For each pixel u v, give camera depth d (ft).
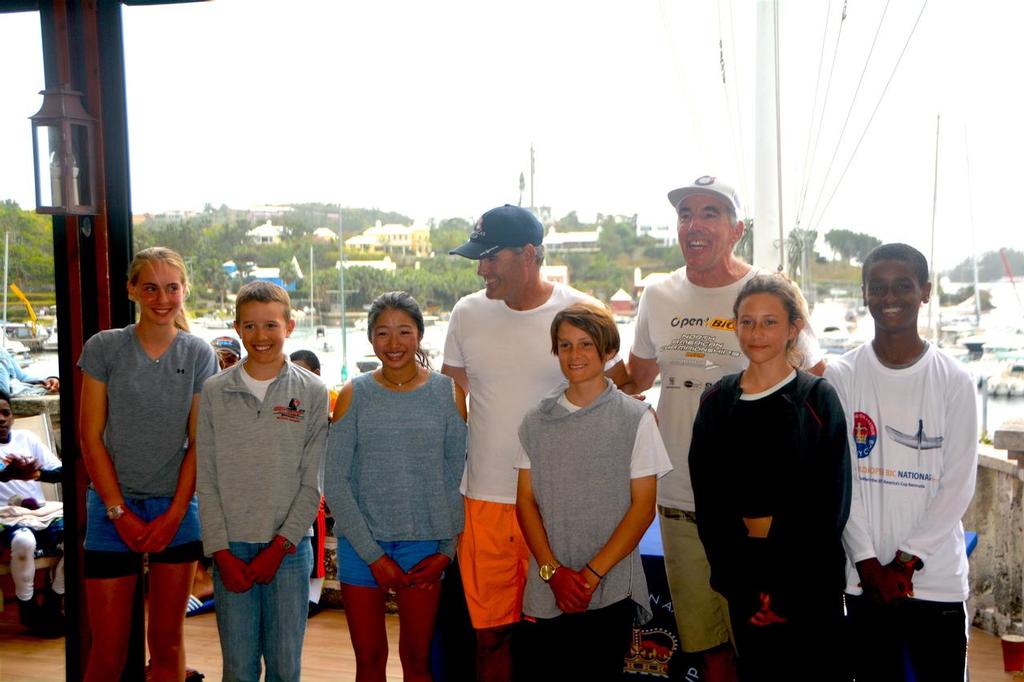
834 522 6.68
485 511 8.44
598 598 7.50
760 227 11.63
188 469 8.84
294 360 13.20
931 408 7.15
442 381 8.61
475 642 9.37
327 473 8.35
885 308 7.18
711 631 8.22
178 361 8.90
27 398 14.25
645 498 7.54
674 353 8.32
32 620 12.54
